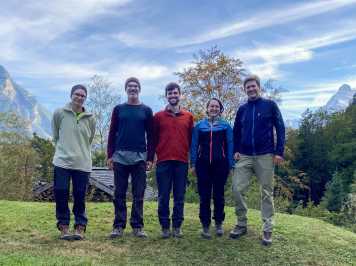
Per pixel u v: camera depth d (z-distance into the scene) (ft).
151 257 10.32
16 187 38.93
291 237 12.30
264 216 11.50
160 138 11.40
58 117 11.17
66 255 9.87
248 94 11.43
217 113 11.52
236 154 11.69
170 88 11.33
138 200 11.53
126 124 11.27
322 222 15.42
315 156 83.35
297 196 74.90
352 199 42.70
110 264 9.48
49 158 47.29
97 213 14.42
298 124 87.86
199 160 11.50
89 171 11.30
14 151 40.42
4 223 12.77
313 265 10.61
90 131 11.44
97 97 52.75
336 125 86.99
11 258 9.09
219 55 36.17
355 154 80.69
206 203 11.67
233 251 10.96
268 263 10.45
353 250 12.06
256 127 11.24
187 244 11.23
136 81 11.35
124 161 11.28
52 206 15.81
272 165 11.27
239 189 11.53
